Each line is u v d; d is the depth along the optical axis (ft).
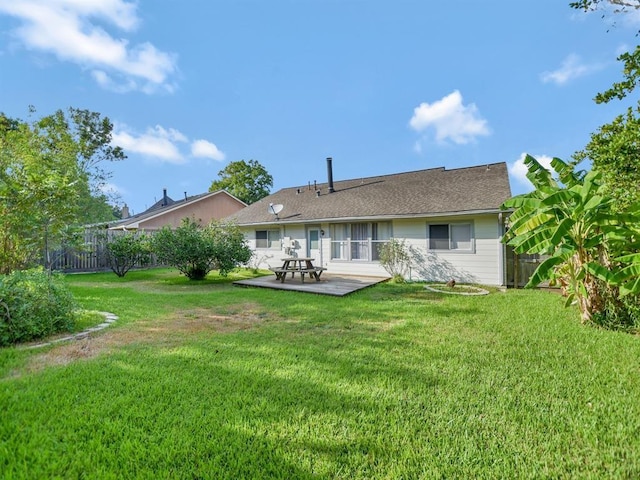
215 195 88.07
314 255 47.01
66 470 6.64
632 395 9.65
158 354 13.20
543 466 6.77
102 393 9.80
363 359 12.67
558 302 23.43
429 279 36.91
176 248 35.78
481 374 11.20
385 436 7.75
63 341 14.87
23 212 20.06
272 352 13.48
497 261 32.91
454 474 6.56
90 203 58.59
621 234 16.33
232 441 7.57
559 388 10.14
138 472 6.60
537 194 19.83
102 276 42.93
